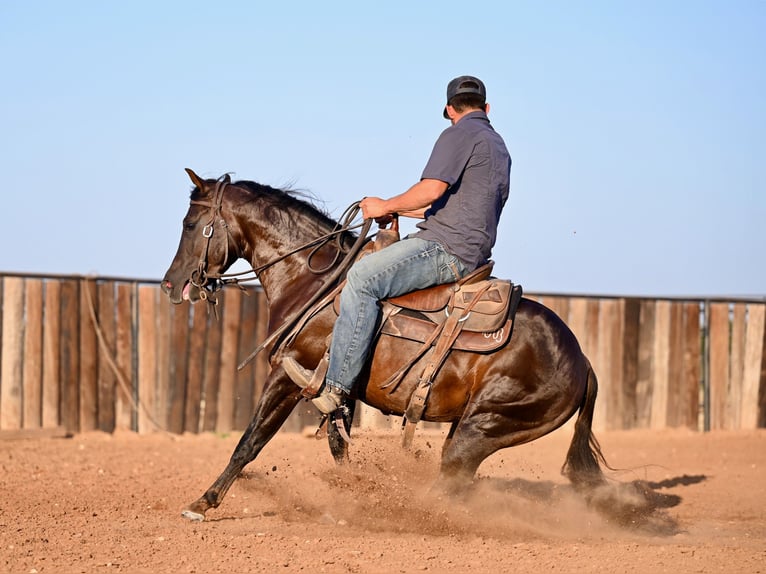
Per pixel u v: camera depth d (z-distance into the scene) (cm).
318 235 972
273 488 1139
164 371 1772
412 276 878
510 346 873
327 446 1703
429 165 878
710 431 2006
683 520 1072
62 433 1698
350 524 952
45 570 748
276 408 928
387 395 890
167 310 1773
